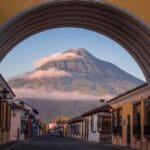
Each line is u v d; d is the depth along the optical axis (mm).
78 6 19406
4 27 18141
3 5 18203
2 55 21469
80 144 43531
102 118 51812
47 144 41969
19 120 50844
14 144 38000
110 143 47344
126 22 19688
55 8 19453
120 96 39938
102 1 18500
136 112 35656
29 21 20000
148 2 18594
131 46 22047
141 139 34000
